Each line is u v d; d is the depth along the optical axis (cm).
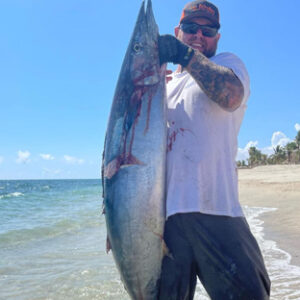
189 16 280
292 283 446
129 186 234
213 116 247
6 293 448
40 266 574
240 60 254
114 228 234
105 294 443
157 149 239
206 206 235
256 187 2567
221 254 229
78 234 882
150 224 230
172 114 259
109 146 245
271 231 820
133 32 257
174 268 232
